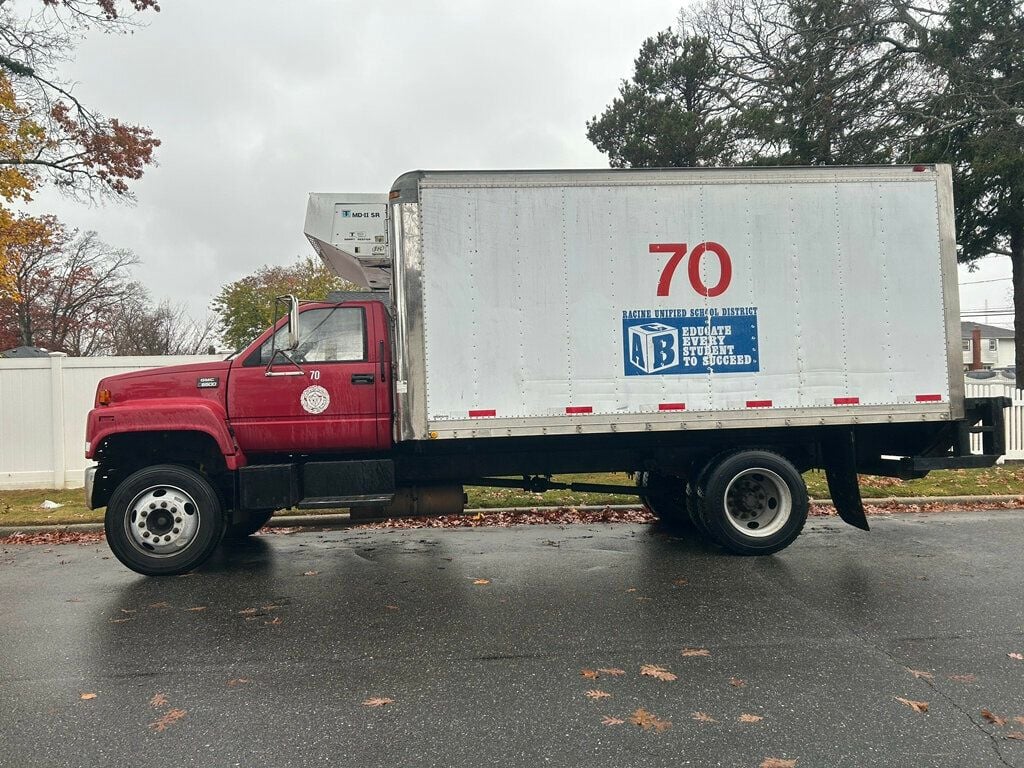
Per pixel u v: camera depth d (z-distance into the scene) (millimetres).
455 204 6895
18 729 3680
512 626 5207
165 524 6805
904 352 7277
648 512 9945
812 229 7184
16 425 12578
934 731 3555
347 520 9688
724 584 6250
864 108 22797
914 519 9469
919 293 7316
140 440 7078
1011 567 6793
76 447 12664
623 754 3361
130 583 6652
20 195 16141
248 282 41656
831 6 22859
